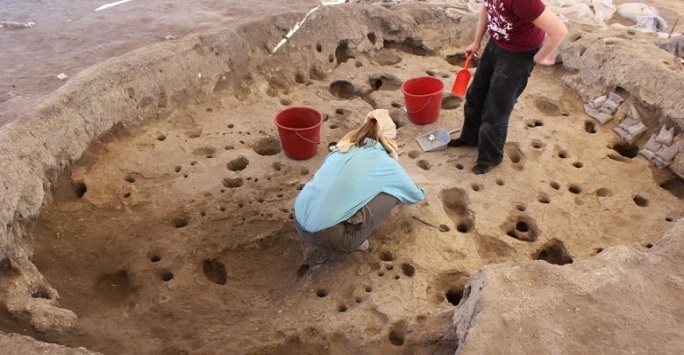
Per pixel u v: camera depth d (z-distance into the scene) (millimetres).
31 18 5152
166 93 4332
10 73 4109
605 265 2352
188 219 3514
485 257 3295
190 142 4160
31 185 3217
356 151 2932
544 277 2301
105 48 4477
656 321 2125
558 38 3008
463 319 2301
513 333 2057
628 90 4328
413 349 2527
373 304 2832
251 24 4898
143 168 3877
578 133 4297
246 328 2828
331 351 2639
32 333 2656
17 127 3311
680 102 3939
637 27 6020
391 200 2984
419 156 4066
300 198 2975
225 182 3811
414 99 4227
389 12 5488
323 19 5219
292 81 5000
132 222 3455
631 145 4223
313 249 3275
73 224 3422
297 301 2957
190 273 3182
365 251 3188
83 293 3088
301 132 3820
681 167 3867
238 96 4762
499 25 3258
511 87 3443
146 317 2924
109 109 3982
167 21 5000
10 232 2951
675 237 2520
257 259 3369
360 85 4984
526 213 3561
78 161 3758
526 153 4051
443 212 3502
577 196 3723
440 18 5590
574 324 2100
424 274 3055
